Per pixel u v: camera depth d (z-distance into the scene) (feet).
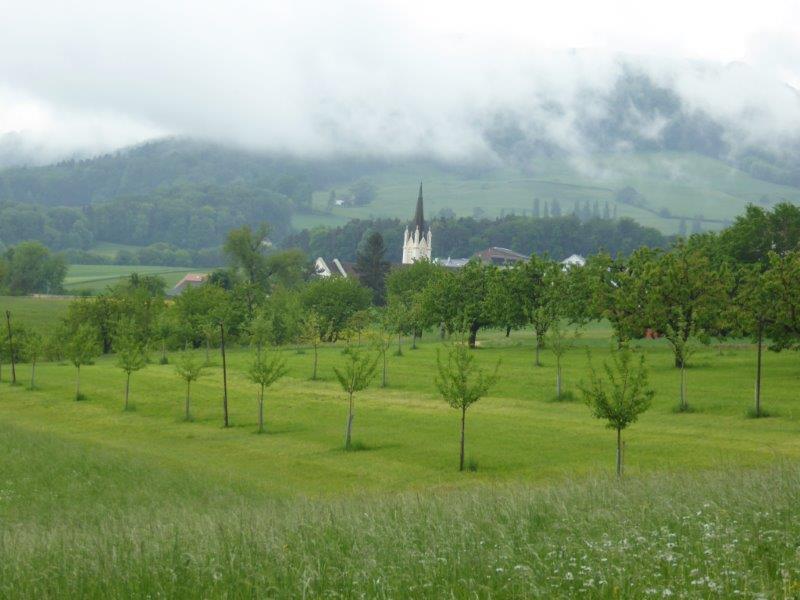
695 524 49.78
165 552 52.44
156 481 135.85
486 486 95.30
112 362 407.85
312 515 63.93
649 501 59.72
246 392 270.67
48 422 231.91
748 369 256.52
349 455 164.86
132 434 205.87
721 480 69.51
